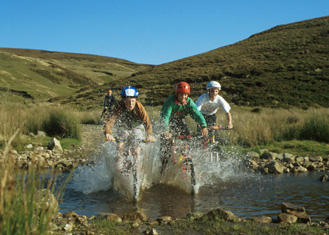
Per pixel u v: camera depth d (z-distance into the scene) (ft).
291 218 11.69
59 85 319.06
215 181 20.18
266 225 11.18
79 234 10.21
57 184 19.10
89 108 116.06
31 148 29.86
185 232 10.52
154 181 19.26
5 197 7.20
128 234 10.36
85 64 540.93
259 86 135.33
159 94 141.28
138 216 12.27
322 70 143.23
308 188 18.04
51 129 39.40
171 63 220.84
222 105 23.27
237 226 10.82
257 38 235.81
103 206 14.93
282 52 178.81
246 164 25.22
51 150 30.91
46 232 7.98
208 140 21.91
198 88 139.85
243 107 112.98
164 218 12.03
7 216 7.07
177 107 19.48
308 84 131.13
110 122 17.54
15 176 8.00
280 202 15.15
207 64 184.96
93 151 31.01
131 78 191.01
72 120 39.88
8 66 320.91
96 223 11.30
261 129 35.88
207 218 11.85
